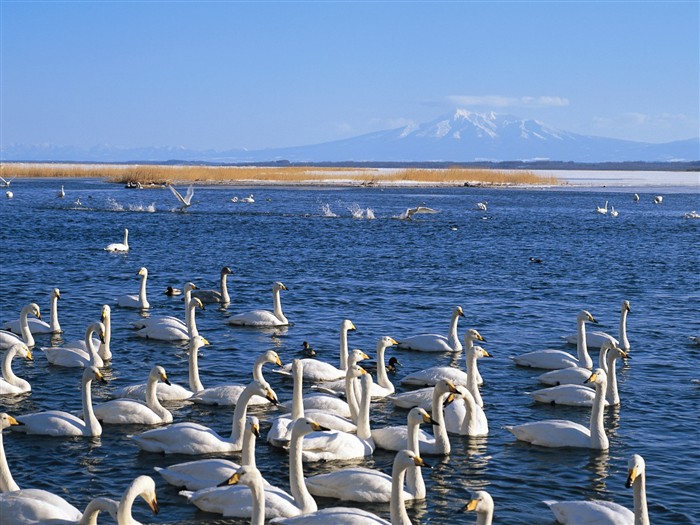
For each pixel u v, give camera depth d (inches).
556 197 4933.6
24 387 892.6
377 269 1873.8
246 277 1739.7
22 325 1082.7
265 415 830.5
